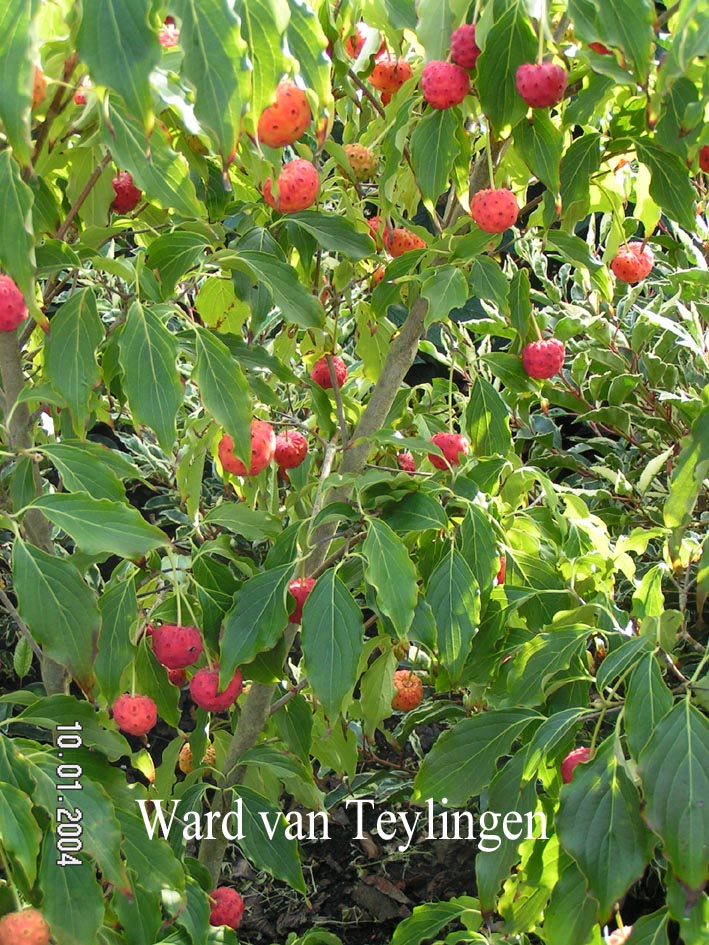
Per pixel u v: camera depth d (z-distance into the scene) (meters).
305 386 1.79
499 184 1.68
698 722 1.17
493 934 1.52
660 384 2.38
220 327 1.92
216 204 1.71
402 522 1.49
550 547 1.70
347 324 2.30
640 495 2.16
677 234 2.31
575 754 1.41
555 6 1.44
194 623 1.49
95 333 1.38
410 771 2.52
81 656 1.31
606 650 1.58
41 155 1.43
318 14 1.56
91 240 1.53
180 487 1.69
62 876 1.23
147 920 1.38
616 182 1.79
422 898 2.71
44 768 1.26
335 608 1.40
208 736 1.82
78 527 1.31
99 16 1.04
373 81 1.69
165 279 1.50
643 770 1.16
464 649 1.45
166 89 1.26
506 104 1.35
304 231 1.67
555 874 1.44
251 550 2.88
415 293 1.68
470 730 1.49
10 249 1.21
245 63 1.07
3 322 1.33
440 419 1.98
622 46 1.24
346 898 2.72
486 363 1.77
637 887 2.48
